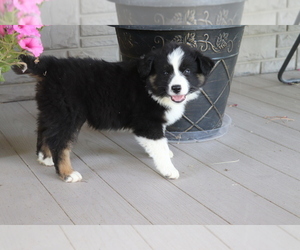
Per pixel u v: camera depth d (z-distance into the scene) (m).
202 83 1.15
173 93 1.08
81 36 1.30
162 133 1.16
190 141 1.39
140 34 1.25
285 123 1.55
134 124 1.16
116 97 1.15
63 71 1.11
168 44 1.13
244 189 1.09
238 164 1.23
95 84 1.13
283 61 1.95
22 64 1.00
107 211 1.00
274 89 1.91
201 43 1.24
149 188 1.10
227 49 1.29
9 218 0.97
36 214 0.99
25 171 1.20
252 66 1.96
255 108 1.70
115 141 1.41
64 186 1.12
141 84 1.14
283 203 1.02
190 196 1.06
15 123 1.55
